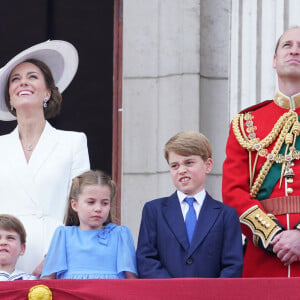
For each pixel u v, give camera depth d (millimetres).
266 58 36844
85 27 41688
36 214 31391
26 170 31656
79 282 27016
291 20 36594
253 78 36969
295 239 28875
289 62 30500
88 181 29594
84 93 41500
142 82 39594
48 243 31172
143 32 39750
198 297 26906
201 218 29219
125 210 39125
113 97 41125
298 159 30156
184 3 39438
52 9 41781
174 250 28953
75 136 32344
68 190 31859
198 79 39062
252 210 29578
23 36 41844
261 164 30359
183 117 38969
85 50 41594
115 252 29312
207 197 29562
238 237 29094
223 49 39406
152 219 29438
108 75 41469
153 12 39750
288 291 26859
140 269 29062
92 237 29422
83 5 41719
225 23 39469
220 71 39375
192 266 28812
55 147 32031
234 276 28672
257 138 30609
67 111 41531
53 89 32656
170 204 29547
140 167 39219
